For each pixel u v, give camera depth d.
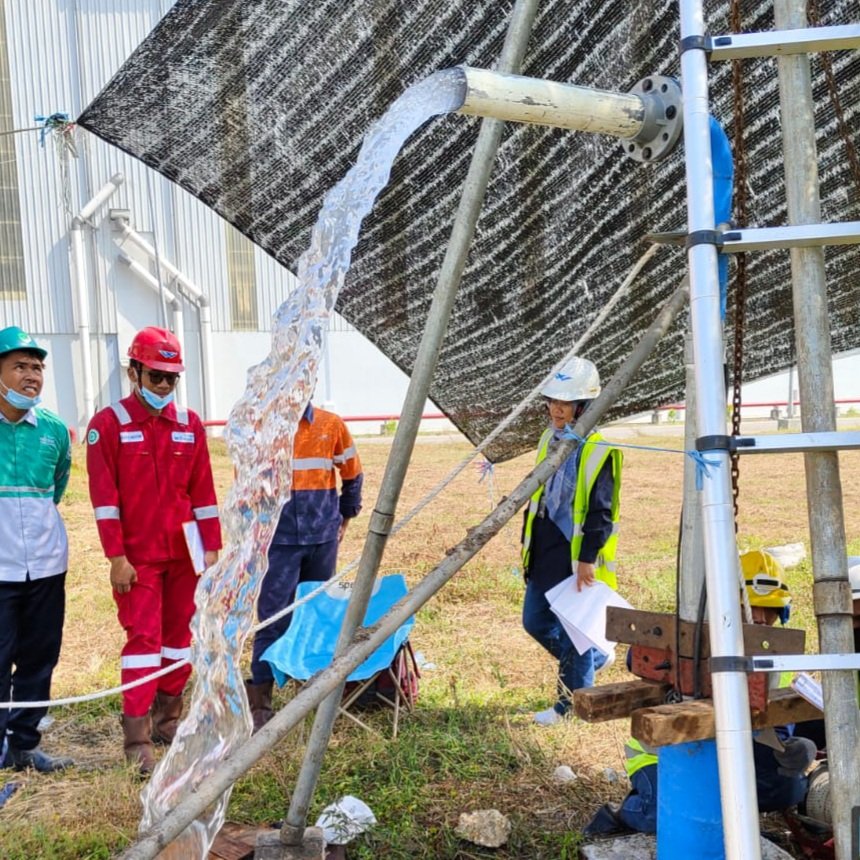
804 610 6.82
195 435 4.91
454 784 4.33
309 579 5.57
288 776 4.35
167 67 4.14
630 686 3.13
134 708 4.66
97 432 4.66
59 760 4.74
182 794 2.47
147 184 27.75
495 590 7.91
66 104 26.14
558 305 5.17
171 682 4.98
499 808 4.10
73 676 6.10
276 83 4.22
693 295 2.38
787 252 4.38
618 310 5.13
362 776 4.41
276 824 3.93
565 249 4.82
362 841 3.82
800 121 2.46
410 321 5.47
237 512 2.44
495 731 4.89
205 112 4.42
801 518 11.91
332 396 30.58
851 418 28.75
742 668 2.29
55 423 4.70
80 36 25.88
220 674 2.44
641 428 27.97
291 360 2.38
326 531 5.45
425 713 5.19
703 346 2.37
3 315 27.06
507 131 4.17
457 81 2.35
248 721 2.43
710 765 2.83
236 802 4.18
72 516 13.32
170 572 4.89
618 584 8.11
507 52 2.62
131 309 27.94
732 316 4.87
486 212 4.65
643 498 14.33
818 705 2.86
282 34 3.97
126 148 4.74
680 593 2.97
